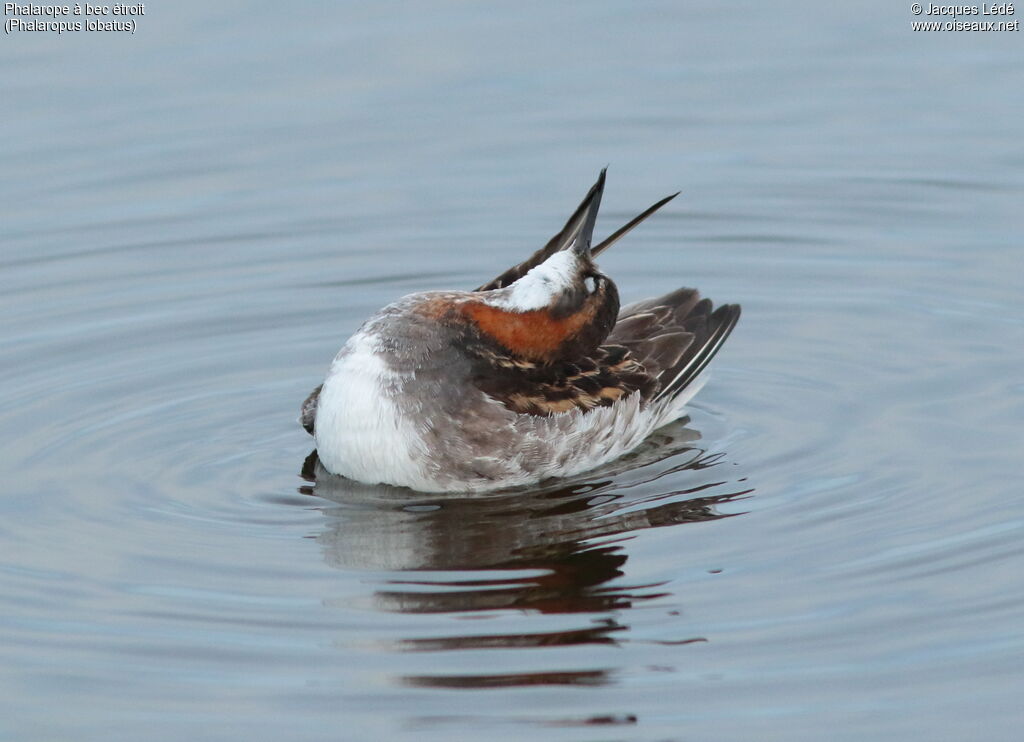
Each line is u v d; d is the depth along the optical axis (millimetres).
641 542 11562
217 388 14531
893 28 21812
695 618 10445
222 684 9797
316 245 17406
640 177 18625
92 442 13430
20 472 12867
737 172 18688
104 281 16641
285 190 18344
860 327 15656
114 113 19609
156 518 12102
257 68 20703
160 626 10461
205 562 11352
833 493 12273
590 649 10102
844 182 18422
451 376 12367
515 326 12633
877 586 10758
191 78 20438
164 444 13430
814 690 9617
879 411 13805
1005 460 12680
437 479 12398
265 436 13625
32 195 18109
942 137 19172
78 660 10078
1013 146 18906
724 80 20562
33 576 11156
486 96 20219
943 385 14242
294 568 11258
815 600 10609
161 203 18078
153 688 9773
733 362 15117
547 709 9492
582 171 18734
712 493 12414
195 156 18922
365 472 12461
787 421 13781
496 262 17094
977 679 9672
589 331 12852
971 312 15719
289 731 9328
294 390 14508
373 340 12320
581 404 12828
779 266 17062
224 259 17141
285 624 10469
